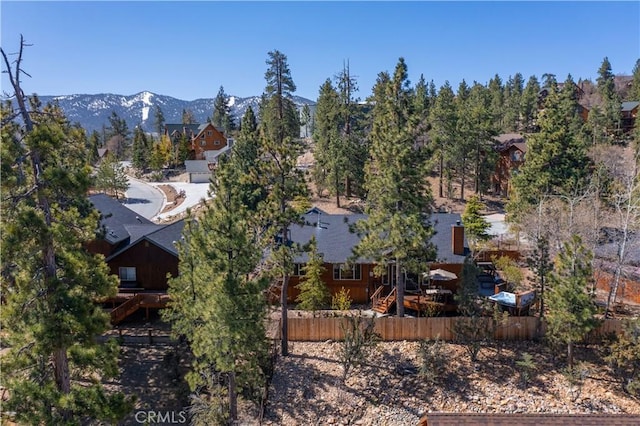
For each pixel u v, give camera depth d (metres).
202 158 97.19
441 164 55.53
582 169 38.72
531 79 99.38
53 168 11.91
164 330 25.31
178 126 116.69
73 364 13.38
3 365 11.97
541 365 22.02
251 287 16.14
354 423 18.94
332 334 24.31
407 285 29.50
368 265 29.31
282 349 23.00
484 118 53.31
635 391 19.86
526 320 23.94
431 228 23.50
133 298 26.11
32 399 11.80
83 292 13.10
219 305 15.59
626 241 26.30
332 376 21.50
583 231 30.16
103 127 137.88
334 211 49.19
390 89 25.23
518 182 40.31
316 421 19.02
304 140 90.62
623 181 37.97
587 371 21.02
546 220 31.33
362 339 21.41
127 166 95.69
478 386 20.77
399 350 23.28
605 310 25.89
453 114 52.69
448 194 54.72
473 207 39.31
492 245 37.66
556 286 20.70
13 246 11.39
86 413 12.34
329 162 51.00
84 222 13.31
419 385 20.91
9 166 11.50
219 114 121.38
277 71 55.03
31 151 11.85
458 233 28.56
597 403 19.58
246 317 16.34
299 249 21.31
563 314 20.20
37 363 12.81
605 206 34.28
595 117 67.12
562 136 38.34
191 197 66.12
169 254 27.55
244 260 16.41
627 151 50.31
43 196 12.05
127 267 27.91
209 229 16.94
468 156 53.28
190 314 17.84
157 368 21.91
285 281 22.58
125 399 13.27
